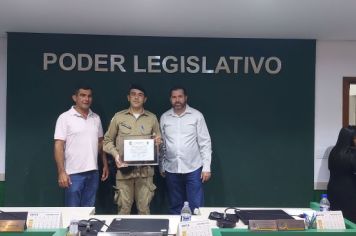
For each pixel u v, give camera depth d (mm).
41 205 3809
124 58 3867
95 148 3463
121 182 3424
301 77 3975
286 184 3975
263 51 3961
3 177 3854
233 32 3713
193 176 3523
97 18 3246
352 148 3498
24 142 3791
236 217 2242
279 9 2969
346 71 4047
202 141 3553
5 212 2277
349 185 3490
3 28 3619
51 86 3812
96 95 3854
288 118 3975
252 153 3963
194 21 3326
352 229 1956
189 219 2086
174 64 3902
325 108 4039
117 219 2186
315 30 3625
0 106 3883
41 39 3797
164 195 3879
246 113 3959
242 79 3955
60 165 3338
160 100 3900
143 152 3373
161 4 2846
